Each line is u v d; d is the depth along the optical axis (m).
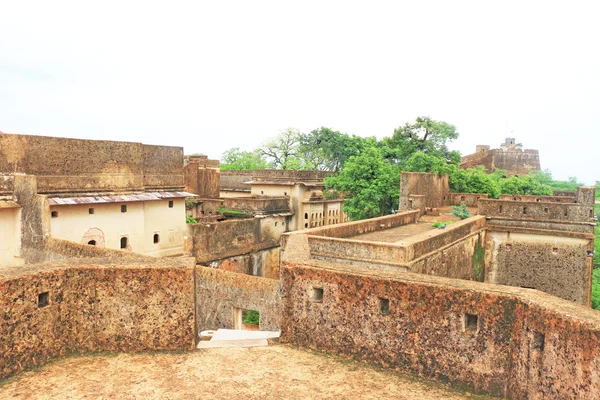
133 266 10.08
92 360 9.64
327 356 9.80
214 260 27.89
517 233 24.83
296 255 11.37
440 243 17.34
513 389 7.88
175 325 10.09
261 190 42.22
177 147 30.77
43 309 9.43
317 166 63.72
